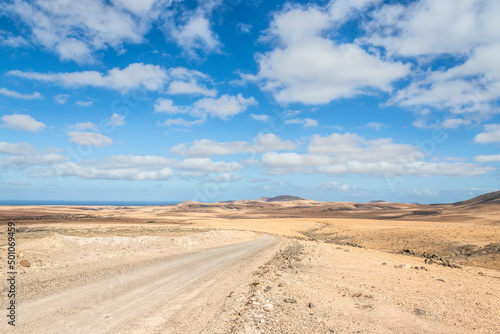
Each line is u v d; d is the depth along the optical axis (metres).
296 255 22.44
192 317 7.82
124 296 9.62
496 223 81.56
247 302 9.27
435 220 113.44
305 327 7.58
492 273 18.70
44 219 82.94
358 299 10.60
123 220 88.94
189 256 20.55
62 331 6.52
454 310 9.73
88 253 18.72
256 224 91.44
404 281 13.92
